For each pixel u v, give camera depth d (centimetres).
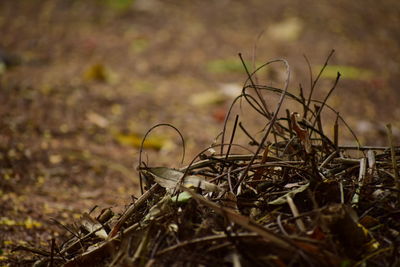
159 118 537
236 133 509
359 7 903
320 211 178
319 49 750
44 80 592
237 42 762
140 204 210
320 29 816
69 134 483
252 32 801
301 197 196
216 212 187
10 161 418
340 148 229
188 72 668
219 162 221
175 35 785
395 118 575
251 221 169
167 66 680
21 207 346
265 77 653
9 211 338
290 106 566
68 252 221
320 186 196
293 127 210
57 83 586
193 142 492
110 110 541
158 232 183
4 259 274
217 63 688
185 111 560
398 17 883
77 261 202
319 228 173
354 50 757
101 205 355
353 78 668
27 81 582
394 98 627
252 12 866
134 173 424
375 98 623
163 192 215
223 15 858
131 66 677
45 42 737
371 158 209
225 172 219
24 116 500
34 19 827
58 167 420
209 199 195
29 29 784
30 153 435
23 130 474
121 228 207
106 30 797
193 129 520
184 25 822
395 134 533
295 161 214
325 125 540
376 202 192
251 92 609
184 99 589
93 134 491
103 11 865
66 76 614
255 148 424
